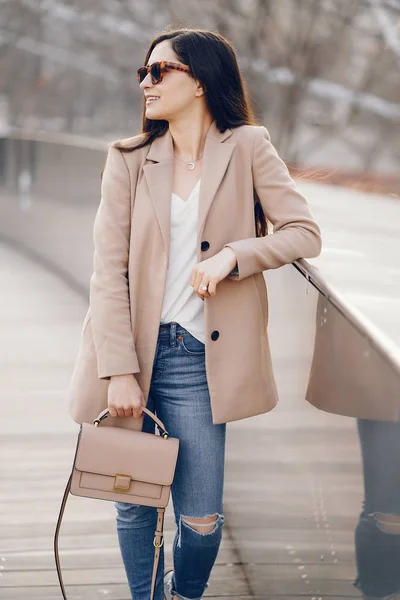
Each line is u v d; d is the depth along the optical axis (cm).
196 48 399
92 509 634
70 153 1438
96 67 3259
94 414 412
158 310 400
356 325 295
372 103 2364
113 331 398
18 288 1430
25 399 892
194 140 406
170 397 411
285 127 2253
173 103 398
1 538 587
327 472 344
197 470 411
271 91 2250
